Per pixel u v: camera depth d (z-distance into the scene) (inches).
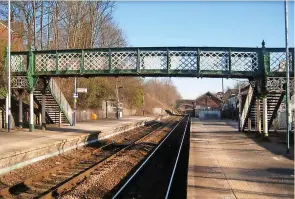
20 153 548.4
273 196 314.2
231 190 335.3
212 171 430.0
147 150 845.2
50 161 628.7
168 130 1556.3
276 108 904.9
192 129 1219.9
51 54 861.8
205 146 694.5
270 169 444.5
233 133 1031.0
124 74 819.4
